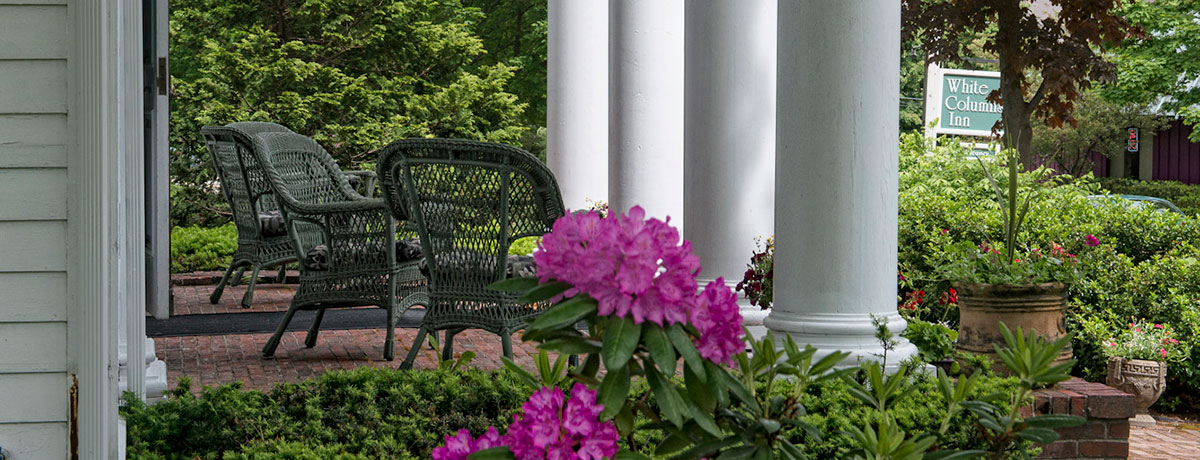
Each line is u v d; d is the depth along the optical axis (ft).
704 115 18.61
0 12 7.95
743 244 18.62
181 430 10.91
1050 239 23.25
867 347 13.52
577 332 6.43
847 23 13.60
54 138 8.09
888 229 13.89
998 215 23.91
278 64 49.06
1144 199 42.29
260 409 11.53
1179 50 63.41
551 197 15.42
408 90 55.16
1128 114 86.84
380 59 55.31
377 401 11.94
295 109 48.39
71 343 8.20
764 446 6.82
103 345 8.23
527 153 15.12
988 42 36.04
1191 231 23.97
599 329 6.27
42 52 8.02
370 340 21.06
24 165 8.05
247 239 24.85
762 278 17.87
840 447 10.53
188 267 32.22
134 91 12.67
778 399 7.33
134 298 12.65
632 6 23.53
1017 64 35.42
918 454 6.84
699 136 18.70
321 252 18.69
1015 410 7.48
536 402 6.15
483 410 11.90
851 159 13.65
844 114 13.62
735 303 6.20
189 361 18.56
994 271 16.39
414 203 16.10
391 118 52.01
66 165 8.11
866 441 6.97
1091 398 13.57
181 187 45.93
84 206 8.13
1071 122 36.01
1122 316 21.44
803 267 13.87
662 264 5.95
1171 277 21.48
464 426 11.50
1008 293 15.48
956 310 22.13
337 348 20.02
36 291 8.14
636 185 23.57
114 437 8.65
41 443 8.20
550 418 6.04
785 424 7.13
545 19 77.97
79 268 8.17
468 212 15.87
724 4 18.40
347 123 51.16
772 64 18.63
